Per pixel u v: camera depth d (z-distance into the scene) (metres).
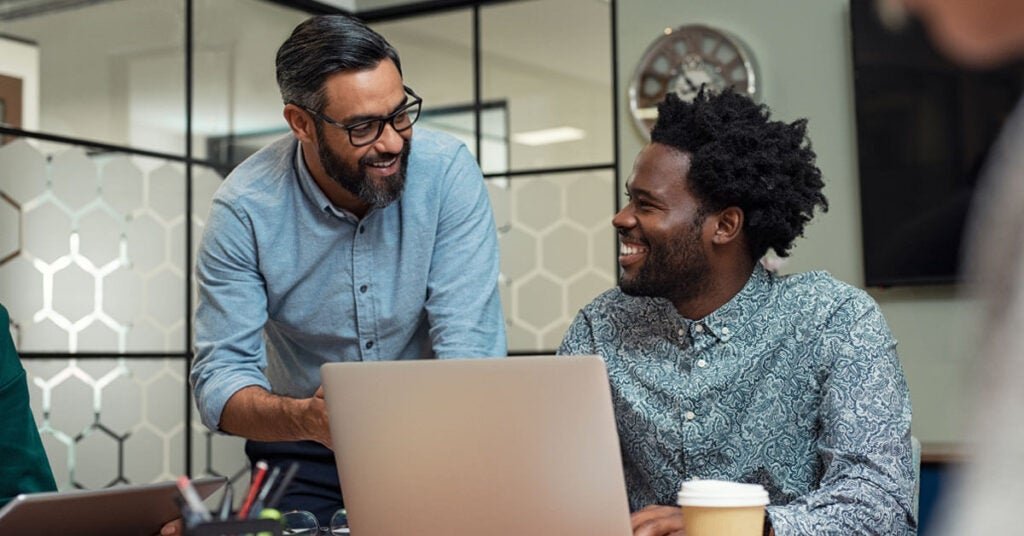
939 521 0.59
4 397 1.84
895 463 1.48
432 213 1.95
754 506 1.21
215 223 1.96
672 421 1.62
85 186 4.04
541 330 4.62
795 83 4.24
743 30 4.33
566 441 1.23
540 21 4.70
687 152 1.58
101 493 1.30
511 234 4.70
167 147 4.33
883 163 4.01
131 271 4.18
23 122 3.85
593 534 1.24
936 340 3.95
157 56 4.30
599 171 4.54
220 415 1.84
